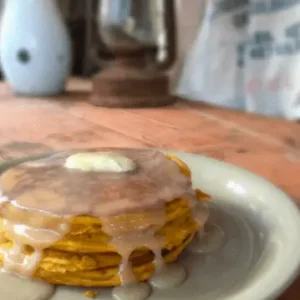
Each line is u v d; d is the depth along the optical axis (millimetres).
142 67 652
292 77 663
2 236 221
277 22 677
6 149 432
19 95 727
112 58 875
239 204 284
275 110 686
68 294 207
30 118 569
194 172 315
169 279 214
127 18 688
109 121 551
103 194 213
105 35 696
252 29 712
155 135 487
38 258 207
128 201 209
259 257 226
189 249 241
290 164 390
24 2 688
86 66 969
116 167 236
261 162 396
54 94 728
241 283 209
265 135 492
